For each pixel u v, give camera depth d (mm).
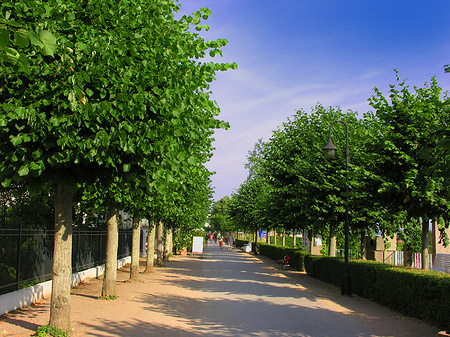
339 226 20750
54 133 5934
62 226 7480
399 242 29312
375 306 11664
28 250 11781
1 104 5594
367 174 11977
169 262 29984
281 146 22812
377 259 23672
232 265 28250
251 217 45750
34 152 5902
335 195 16750
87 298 11961
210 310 10516
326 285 17016
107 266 12102
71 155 6230
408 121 12055
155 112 6648
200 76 7367
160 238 26438
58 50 5801
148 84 6770
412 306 9977
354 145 17266
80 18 6656
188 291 14188
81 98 5883
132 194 8742
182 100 7250
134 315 9516
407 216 12641
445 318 8500
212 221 122625
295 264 26094
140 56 6832
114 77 6297
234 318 9500
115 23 6789
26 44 3123
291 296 13383
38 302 11234
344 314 10297
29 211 16125
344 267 14531
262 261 33875
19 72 5809
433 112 11711
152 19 7086
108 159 6328
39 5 5727
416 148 11469
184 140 7961
